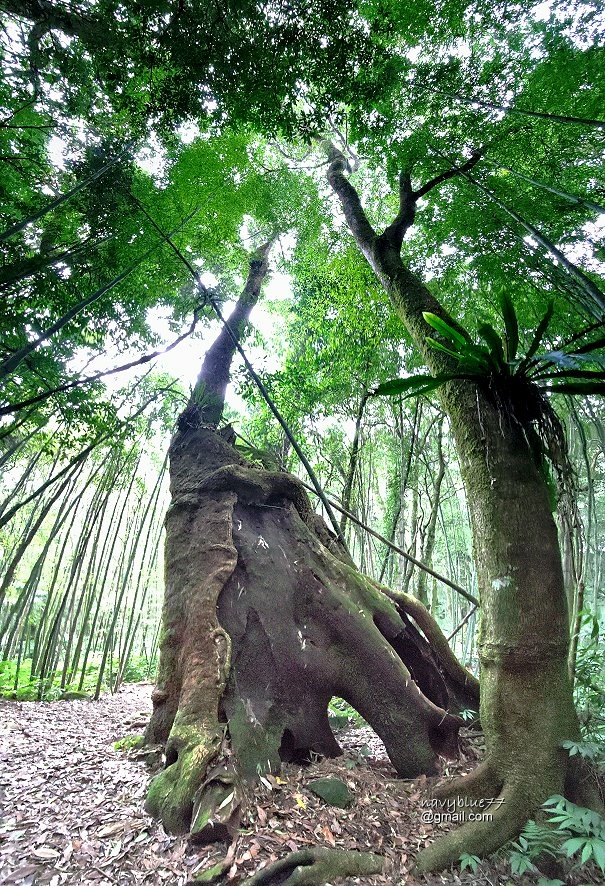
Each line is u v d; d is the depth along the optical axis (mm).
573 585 4148
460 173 4992
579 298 4039
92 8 2990
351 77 3674
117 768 3676
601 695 3514
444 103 4738
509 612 2943
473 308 6797
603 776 2674
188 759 3043
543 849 2477
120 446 5961
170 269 5684
